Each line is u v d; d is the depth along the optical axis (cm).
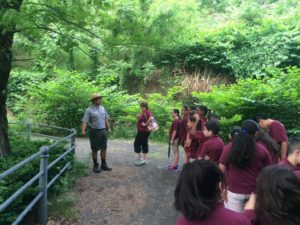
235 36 1683
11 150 727
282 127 538
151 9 607
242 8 2008
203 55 1698
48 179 623
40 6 542
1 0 487
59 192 641
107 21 571
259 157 387
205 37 1728
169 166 862
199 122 674
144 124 891
